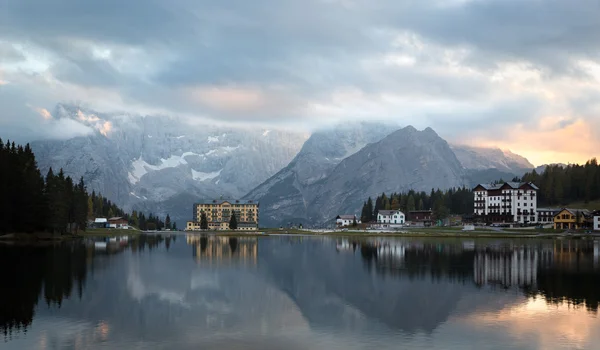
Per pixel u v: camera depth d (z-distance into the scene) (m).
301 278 86.12
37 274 87.25
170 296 67.62
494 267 99.62
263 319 54.66
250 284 79.12
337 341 46.25
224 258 124.88
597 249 148.12
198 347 44.28
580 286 75.19
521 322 52.41
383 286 76.62
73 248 151.62
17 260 110.06
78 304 61.19
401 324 52.09
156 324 51.91
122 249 154.25
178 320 53.75
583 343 45.00
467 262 109.44
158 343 45.28
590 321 52.56
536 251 140.38
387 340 46.44
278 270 97.56
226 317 55.38
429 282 80.31
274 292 71.81
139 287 74.44
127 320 53.34
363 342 45.88
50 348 43.50
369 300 65.25
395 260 116.19
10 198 173.88
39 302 62.16
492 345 44.59
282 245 183.25
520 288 73.81
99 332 48.56
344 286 77.00
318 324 52.34
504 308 59.25
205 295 68.75
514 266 101.06
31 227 186.88
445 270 95.38
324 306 61.38
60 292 69.06
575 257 120.38
